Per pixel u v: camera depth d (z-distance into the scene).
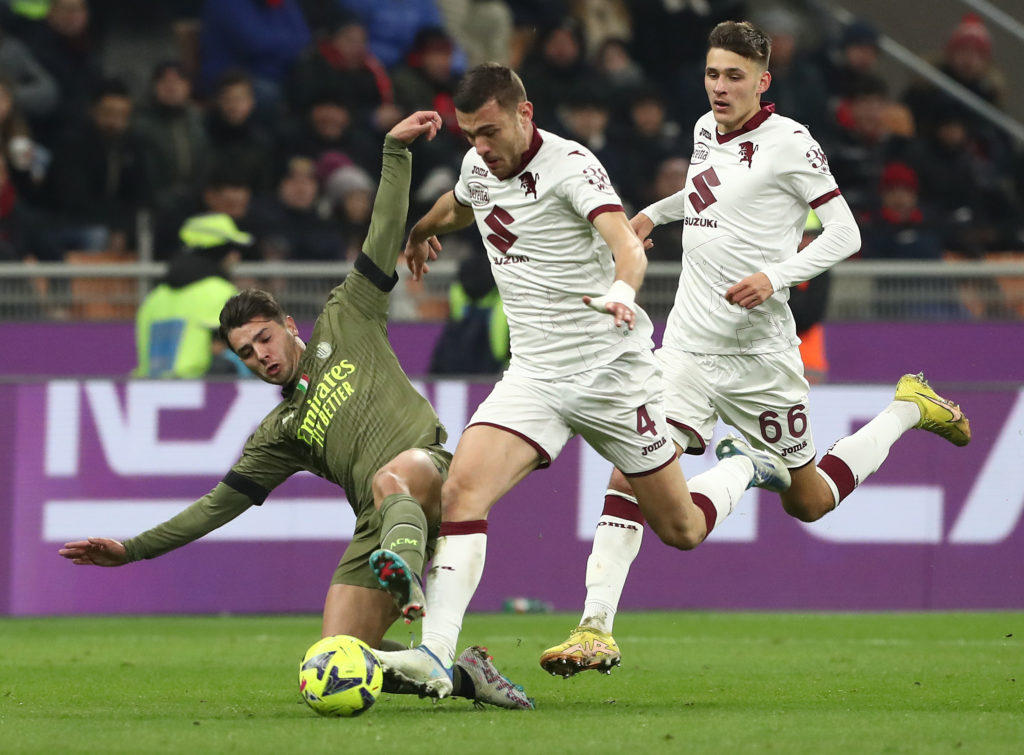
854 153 49.28
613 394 18.73
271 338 19.05
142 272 40.19
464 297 38.59
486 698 18.44
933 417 24.56
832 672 24.41
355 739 15.14
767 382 21.98
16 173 46.22
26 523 36.22
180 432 36.28
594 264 18.64
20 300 39.97
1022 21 59.53
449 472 18.42
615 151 47.28
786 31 51.12
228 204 43.38
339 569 19.11
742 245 21.52
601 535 20.77
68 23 50.47
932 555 36.78
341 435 19.06
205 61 51.69
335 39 49.44
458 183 20.36
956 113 53.06
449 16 56.59
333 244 43.97
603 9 55.91
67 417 36.31
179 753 14.25
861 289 40.94
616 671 24.67
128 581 36.41
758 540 36.81
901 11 58.56
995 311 40.94
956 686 21.98
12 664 25.95
